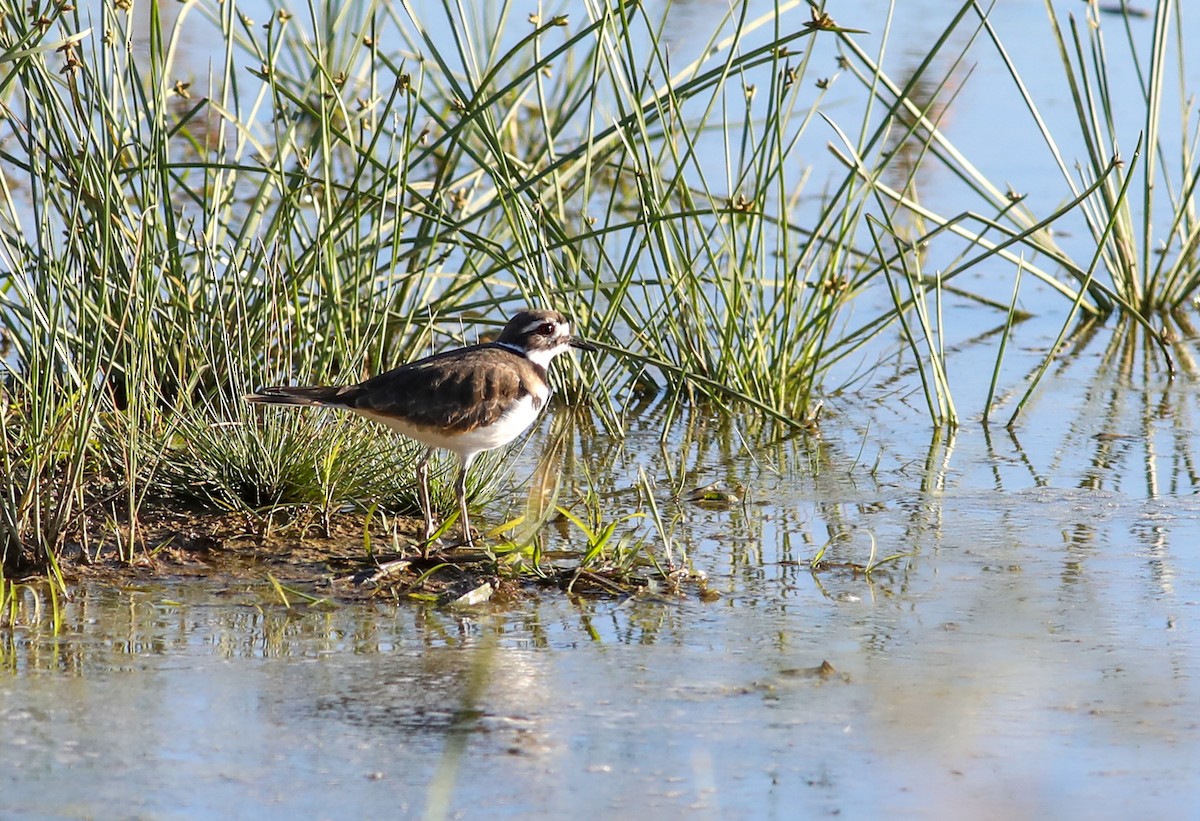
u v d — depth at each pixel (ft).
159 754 24.85
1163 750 25.18
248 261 49.21
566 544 36.78
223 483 37.70
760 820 22.91
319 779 24.07
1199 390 50.06
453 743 25.43
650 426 47.14
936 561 35.45
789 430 46.80
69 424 36.17
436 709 26.78
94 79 41.47
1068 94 76.13
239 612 31.73
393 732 25.84
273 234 48.91
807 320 52.70
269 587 33.30
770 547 36.68
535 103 72.59
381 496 38.50
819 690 27.76
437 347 50.49
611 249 59.11
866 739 25.70
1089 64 79.15
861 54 45.62
